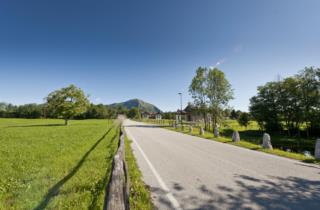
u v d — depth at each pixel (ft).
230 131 145.28
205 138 61.21
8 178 20.13
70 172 22.04
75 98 153.99
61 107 147.95
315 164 27.35
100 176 20.44
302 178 20.99
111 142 46.60
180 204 14.75
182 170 24.12
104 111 406.21
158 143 48.85
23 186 17.94
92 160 27.96
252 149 39.88
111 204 8.96
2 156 30.76
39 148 38.50
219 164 27.17
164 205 14.61
